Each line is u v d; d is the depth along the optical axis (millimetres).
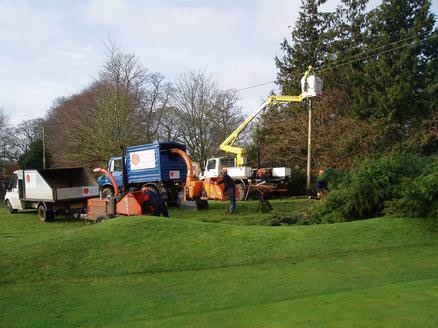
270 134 32969
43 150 51500
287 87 37031
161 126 48562
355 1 34406
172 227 9273
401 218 9891
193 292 6316
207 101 45688
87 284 6953
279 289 6207
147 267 7645
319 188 15875
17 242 8984
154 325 4895
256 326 4586
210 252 8234
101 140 35094
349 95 31859
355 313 4816
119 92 36250
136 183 20953
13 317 5562
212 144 45625
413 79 28938
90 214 14719
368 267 7309
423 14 29203
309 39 37625
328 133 29766
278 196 26047
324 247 8523
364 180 11000
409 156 11867
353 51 31969
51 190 17391
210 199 22938
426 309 4887
